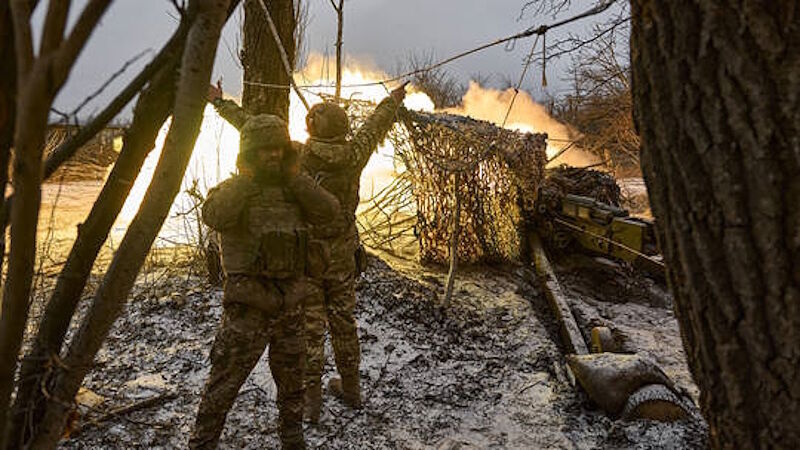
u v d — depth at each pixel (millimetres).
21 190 730
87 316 1028
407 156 6070
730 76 1257
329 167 3232
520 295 5793
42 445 1078
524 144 6430
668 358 4980
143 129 1130
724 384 1363
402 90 3586
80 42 699
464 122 6211
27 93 687
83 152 6176
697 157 1323
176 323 4539
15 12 697
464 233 6227
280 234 2570
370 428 3480
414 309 5105
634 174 14141
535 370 4449
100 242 1175
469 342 4816
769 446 1315
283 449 2941
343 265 3443
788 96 1210
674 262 1432
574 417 3754
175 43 1069
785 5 1203
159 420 3344
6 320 788
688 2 1300
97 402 3402
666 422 3588
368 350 4434
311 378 3426
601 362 3877
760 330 1287
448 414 3725
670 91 1349
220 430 2691
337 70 4859
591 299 6297
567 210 6664
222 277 5250
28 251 764
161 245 6410
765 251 1256
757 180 1248
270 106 5211
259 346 2664
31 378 1170
